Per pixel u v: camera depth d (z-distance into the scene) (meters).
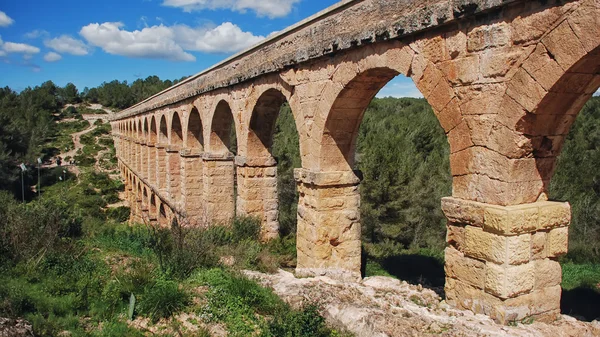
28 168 50.66
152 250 11.27
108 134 86.25
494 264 6.64
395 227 21.98
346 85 9.77
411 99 70.50
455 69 7.23
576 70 5.78
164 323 7.56
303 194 11.95
